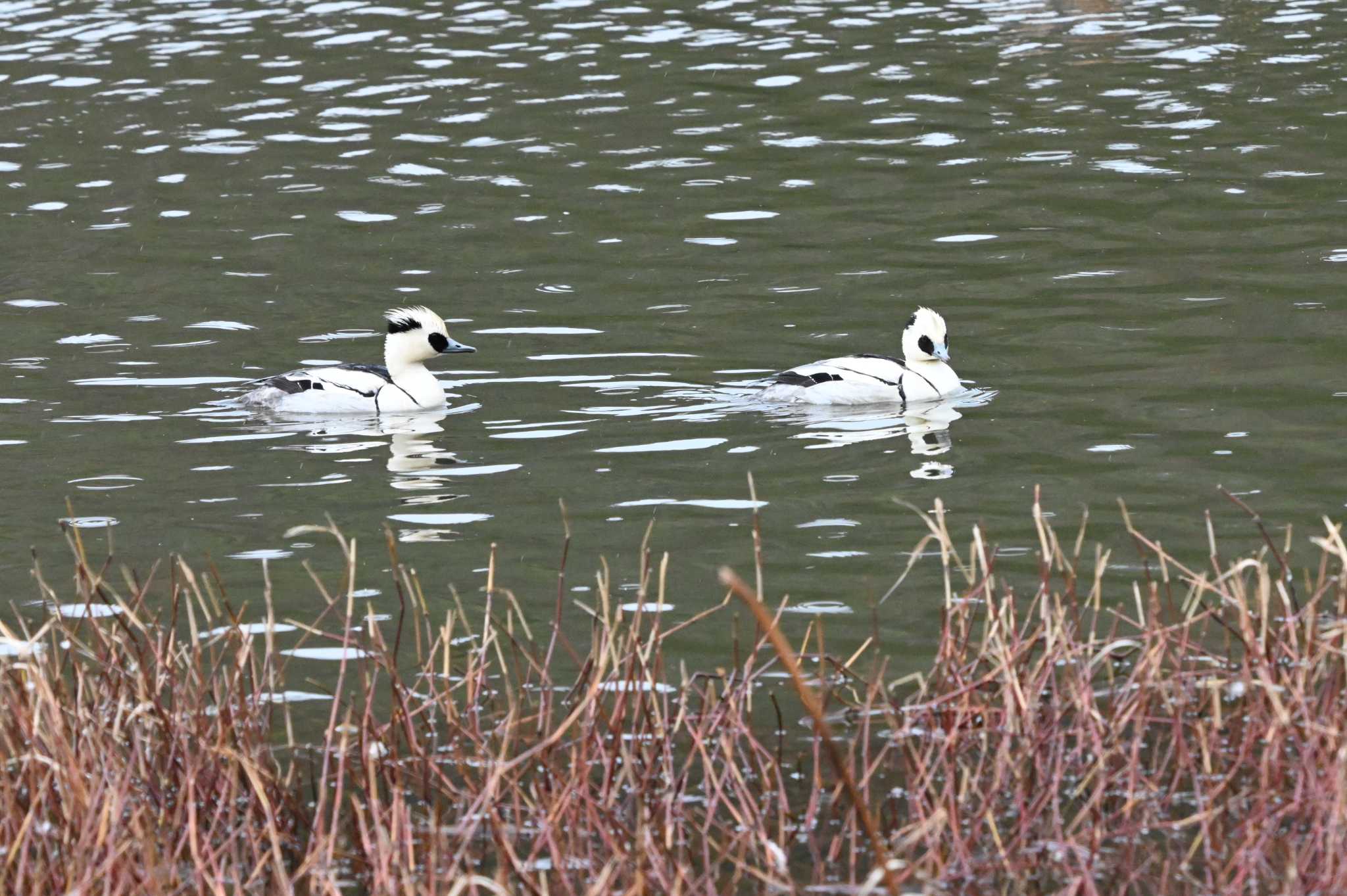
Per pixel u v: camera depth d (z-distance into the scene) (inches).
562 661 474.6
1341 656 422.9
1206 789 397.4
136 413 729.0
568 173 1165.7
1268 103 1262.3
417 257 991.6
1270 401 693.9
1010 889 365.4
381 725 438.3
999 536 556.4
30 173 1198.9
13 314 890.7
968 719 413.7
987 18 1587.1
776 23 1599.4
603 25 1614.2
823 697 431.8
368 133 1282.0
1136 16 1573.6
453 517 593.9
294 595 525.0
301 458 665.0
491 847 385.7
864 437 671.8
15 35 1641.2
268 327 866.8
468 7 1701.5
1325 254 913.5
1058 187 1082.1
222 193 1141.1
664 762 402.6
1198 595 437.1
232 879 370.9
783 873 367.2
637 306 885.8
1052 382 737.0
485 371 784.9
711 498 606.9
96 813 369.1
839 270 936.3
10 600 524.4
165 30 1643.7
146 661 443.2
